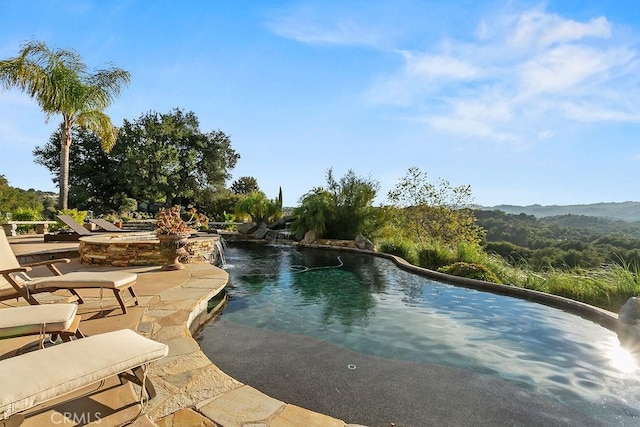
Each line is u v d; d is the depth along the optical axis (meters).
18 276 3.67
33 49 11.74
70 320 2.32
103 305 4.20
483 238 13.52
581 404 2.68
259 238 17.42
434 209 14.09
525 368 3.29
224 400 2.27
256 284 6.95
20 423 1.59
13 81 11.46
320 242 14.69
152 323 3.59
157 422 2.00
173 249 6.57
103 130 13.48
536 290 6.64
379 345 3.79
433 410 2.54
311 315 4.86
